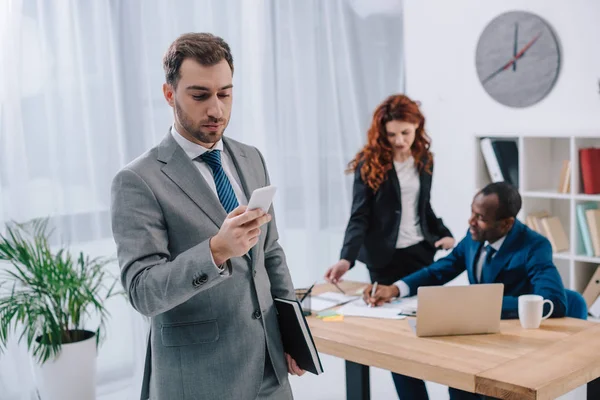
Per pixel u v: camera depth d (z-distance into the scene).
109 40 4.04
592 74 4.54
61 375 3.55
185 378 1.99
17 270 3.74
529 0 4.73
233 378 2.00
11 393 3.77
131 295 1.85
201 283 1.77
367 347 2.55
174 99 1.95
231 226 1.75
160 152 2.01
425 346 2.55
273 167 4.87
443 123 5.24
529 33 4.74
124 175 1.94
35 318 3.47
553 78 4.67
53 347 3.50
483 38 4.95
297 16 4.93
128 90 4.12
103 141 4.05
